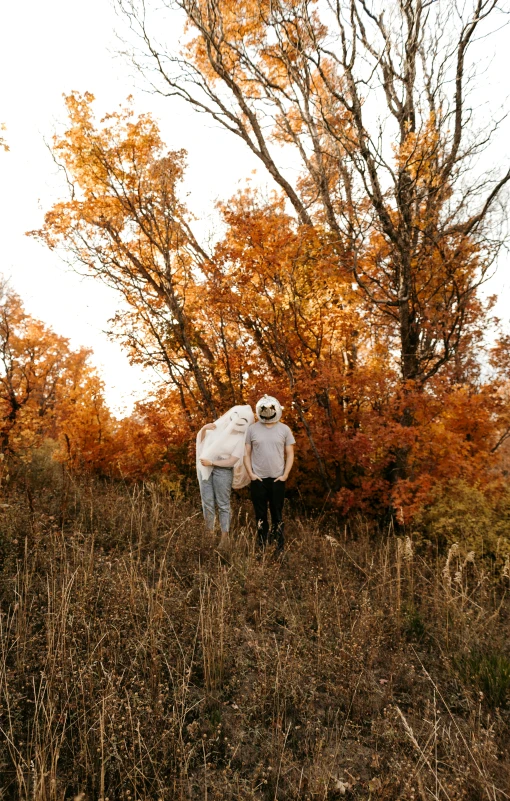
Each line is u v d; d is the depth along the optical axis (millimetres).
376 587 4043
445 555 5289
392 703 2717
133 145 8609
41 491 6266
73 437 9930
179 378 9266
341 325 7406
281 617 3615
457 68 6836
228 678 2822
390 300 7438
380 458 7219
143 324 9094
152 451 9094
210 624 2992
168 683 2674
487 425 6762
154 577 3980
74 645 2709
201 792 2045
